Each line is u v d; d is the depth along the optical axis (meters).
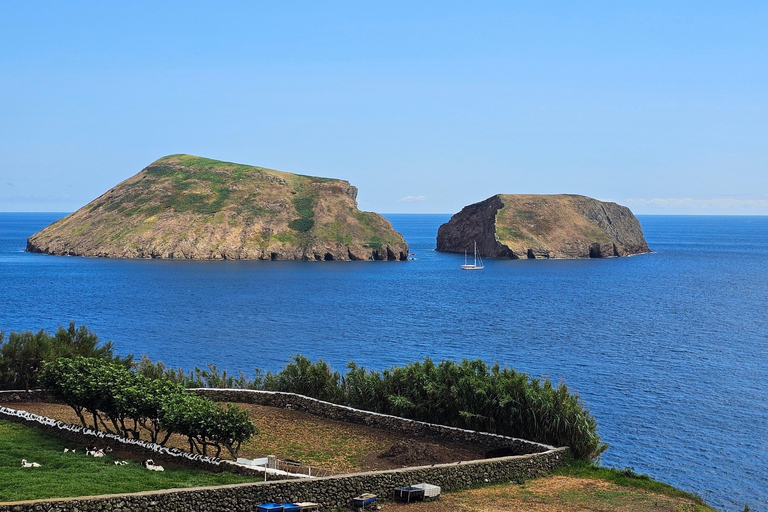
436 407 47.50
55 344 56.81
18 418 43.53
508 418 44.56
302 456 40.12
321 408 50.66
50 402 51.31
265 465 36.66
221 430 35.97
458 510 32.81
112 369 42.09
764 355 92.12
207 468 35.69
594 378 77.25
